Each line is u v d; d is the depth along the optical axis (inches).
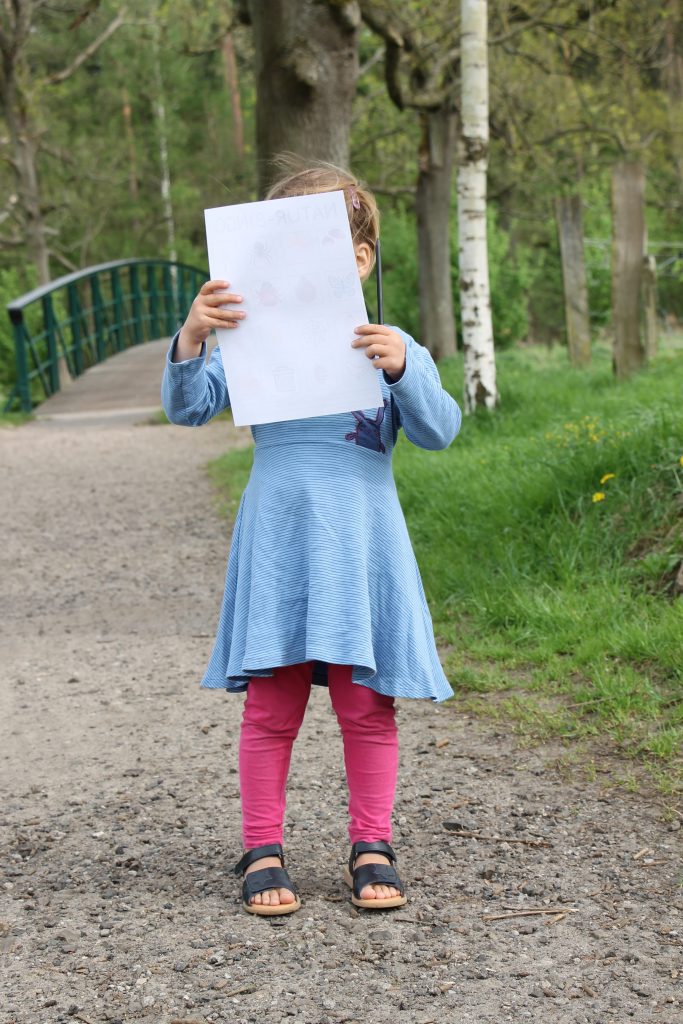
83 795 133.0
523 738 139.6
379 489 103.3
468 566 198.2
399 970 90.7
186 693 170.7
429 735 144.6
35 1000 88.0
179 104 1314.0
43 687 177.0
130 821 124.6
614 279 362.6
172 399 101.1
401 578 102.5
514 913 99.4
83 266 1225.4
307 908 102.1
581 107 697.0
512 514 210.4
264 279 96.5
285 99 388.8
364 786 104.2
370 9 438.6
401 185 858.1
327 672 110.2
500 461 253.6
